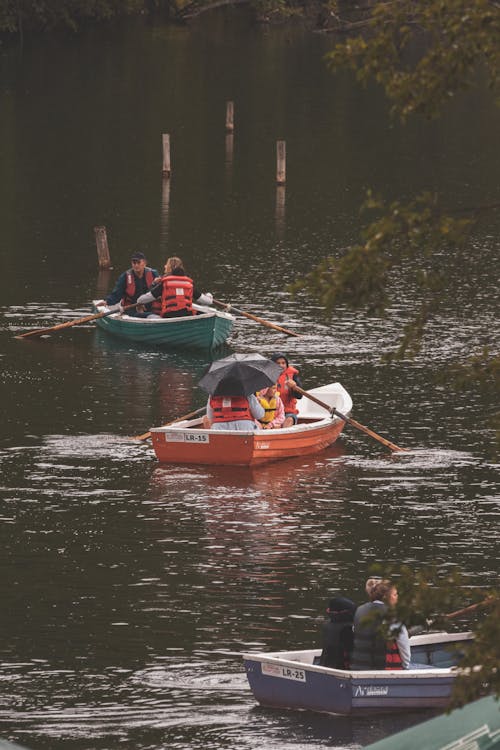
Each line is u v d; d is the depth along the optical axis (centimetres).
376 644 4344
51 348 9819
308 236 14150
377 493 6662
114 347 9931
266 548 5875
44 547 5856
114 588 5397
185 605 5241
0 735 4153
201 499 6550
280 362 7706
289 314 10800
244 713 4316
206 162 19138
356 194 16762
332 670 4219
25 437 7525
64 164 18538
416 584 3042
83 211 15375
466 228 3014
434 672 4256
